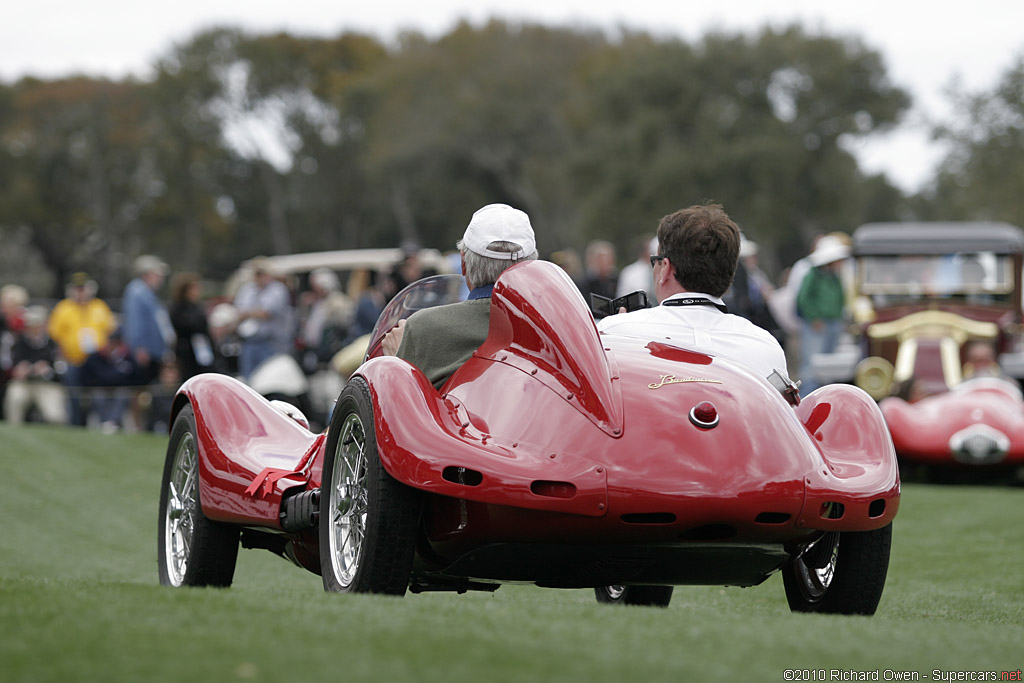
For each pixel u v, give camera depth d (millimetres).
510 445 15367
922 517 36031
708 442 15266
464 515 15352
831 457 16422
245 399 19750
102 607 12344
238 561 28750
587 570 15836
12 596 13094
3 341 66312
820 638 12008
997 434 45344
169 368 63875
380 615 12250
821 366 57438
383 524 15336
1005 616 20828
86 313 63438
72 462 42688
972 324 59625
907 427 46406
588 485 14797
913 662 11289
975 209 151125
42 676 9555
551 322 16141
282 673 9672
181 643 10641
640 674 9945
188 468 20406
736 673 10234
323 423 66562
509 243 17922
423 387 15891
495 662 10172
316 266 109438
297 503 17516
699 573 15992
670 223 18953
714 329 18516
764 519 15125
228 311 67375
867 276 63656
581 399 15578
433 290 19406
